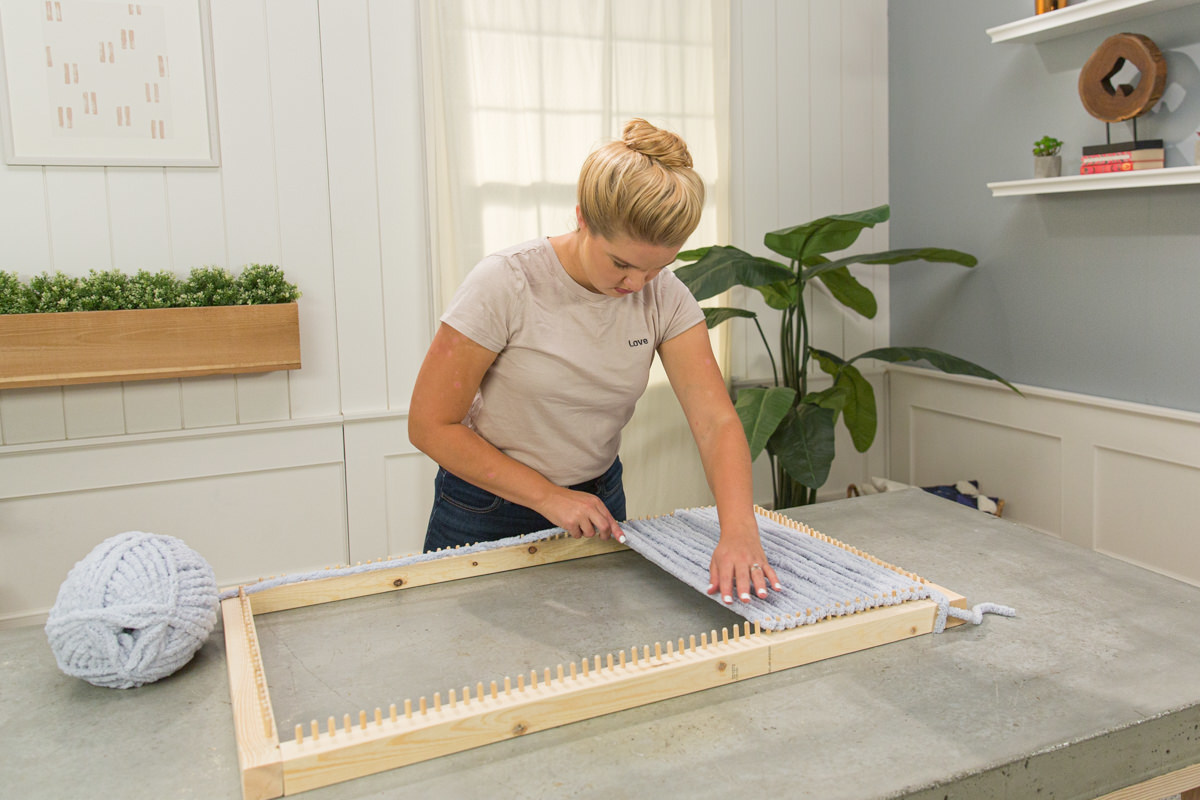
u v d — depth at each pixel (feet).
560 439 5.16
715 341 10.82
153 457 8.81
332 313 9.32
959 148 10.46
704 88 10.31
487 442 4.90
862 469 12.10
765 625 3.81
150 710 3.55
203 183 8.71
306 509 9.47
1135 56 7.88
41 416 8.42
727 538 4.40
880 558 5.01
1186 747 3.46
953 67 10.42
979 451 10.60
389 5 9.13
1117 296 8.69
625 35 9.89
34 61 8.06
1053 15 8.46
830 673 3.73
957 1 10.26
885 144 11.64
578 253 4.54
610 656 3.52
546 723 3.31
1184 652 3.86
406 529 9.89
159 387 8.75
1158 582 4.64
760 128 10.91
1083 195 8.93
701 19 10.18
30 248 8.24
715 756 3.13
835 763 3.07
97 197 8.39
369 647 3.96
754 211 11.03
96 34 8.20
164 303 8.38
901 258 9.91
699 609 4.33
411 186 9.46
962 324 10.69
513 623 4.19
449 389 4.68
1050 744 3.17
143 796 2.98
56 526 8.60
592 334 4.76
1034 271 9.61
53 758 3.21
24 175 8.14
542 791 2.94
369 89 9.18
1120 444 8.76
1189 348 8.05
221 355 8.54
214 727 3.42
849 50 11.26
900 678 3.67
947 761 3.07
